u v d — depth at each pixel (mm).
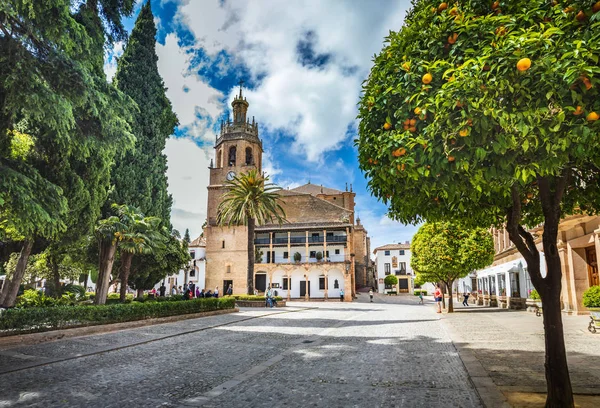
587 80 3074
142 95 26531
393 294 70625
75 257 23234
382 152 4398
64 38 7859
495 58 3430
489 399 5441
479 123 3469
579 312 16953
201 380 7281
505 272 27000
